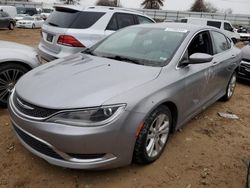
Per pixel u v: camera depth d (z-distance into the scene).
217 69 4.45
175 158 3.37
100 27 6.16
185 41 3.71
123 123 2.63
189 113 3.79
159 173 3.07
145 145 2.94
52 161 2.69
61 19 5.98
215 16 43.34
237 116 4.93
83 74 3.08
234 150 3.70
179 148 3.61
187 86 3.48
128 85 2.84
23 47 4.77
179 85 3.31
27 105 2.70
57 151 2.61
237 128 4.41
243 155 3.59
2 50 4.34
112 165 2.74
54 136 2.53
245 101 5.86
